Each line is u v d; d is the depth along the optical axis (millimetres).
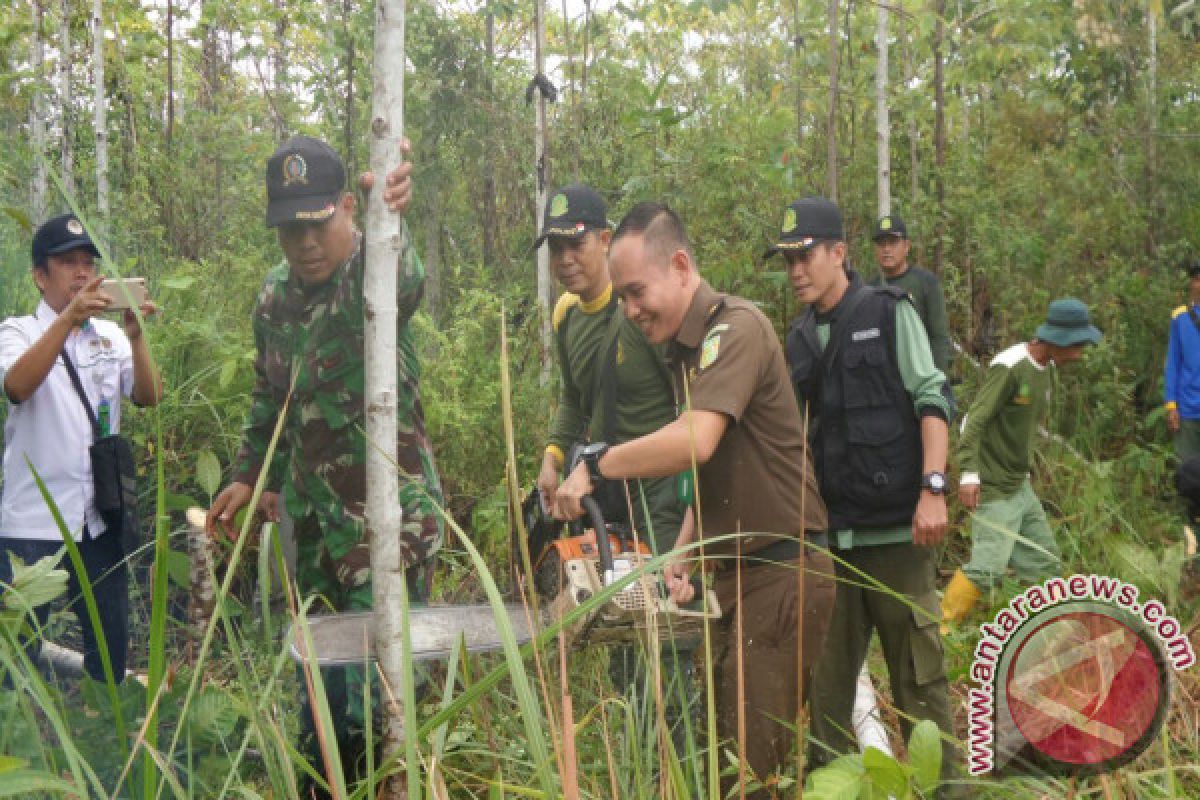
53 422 3799
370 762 2055
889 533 3518
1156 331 8797
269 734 2240
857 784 2084
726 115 7742
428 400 5453
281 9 9406
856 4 8211
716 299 2949
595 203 4016
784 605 2979
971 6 8383
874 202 7930
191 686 2070
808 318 3697
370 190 2607
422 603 3764
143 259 7559
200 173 10148
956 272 7930
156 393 2014
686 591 2910
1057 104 9812
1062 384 7836
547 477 4242
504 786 2303
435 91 7793
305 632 2057
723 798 2928
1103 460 7543
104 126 8820
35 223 6809
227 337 5430
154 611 1994
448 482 5523
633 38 8594
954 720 3721
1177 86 10016
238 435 5008
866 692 3955
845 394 3527
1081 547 5242
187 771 2195
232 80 12258
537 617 2039
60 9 9430
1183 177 9719
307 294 3660
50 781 1743
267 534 2229
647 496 3727
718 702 3102
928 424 3445
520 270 7656
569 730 1807
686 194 7254
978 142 10312
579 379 4137
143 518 4762
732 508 2992
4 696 2260
